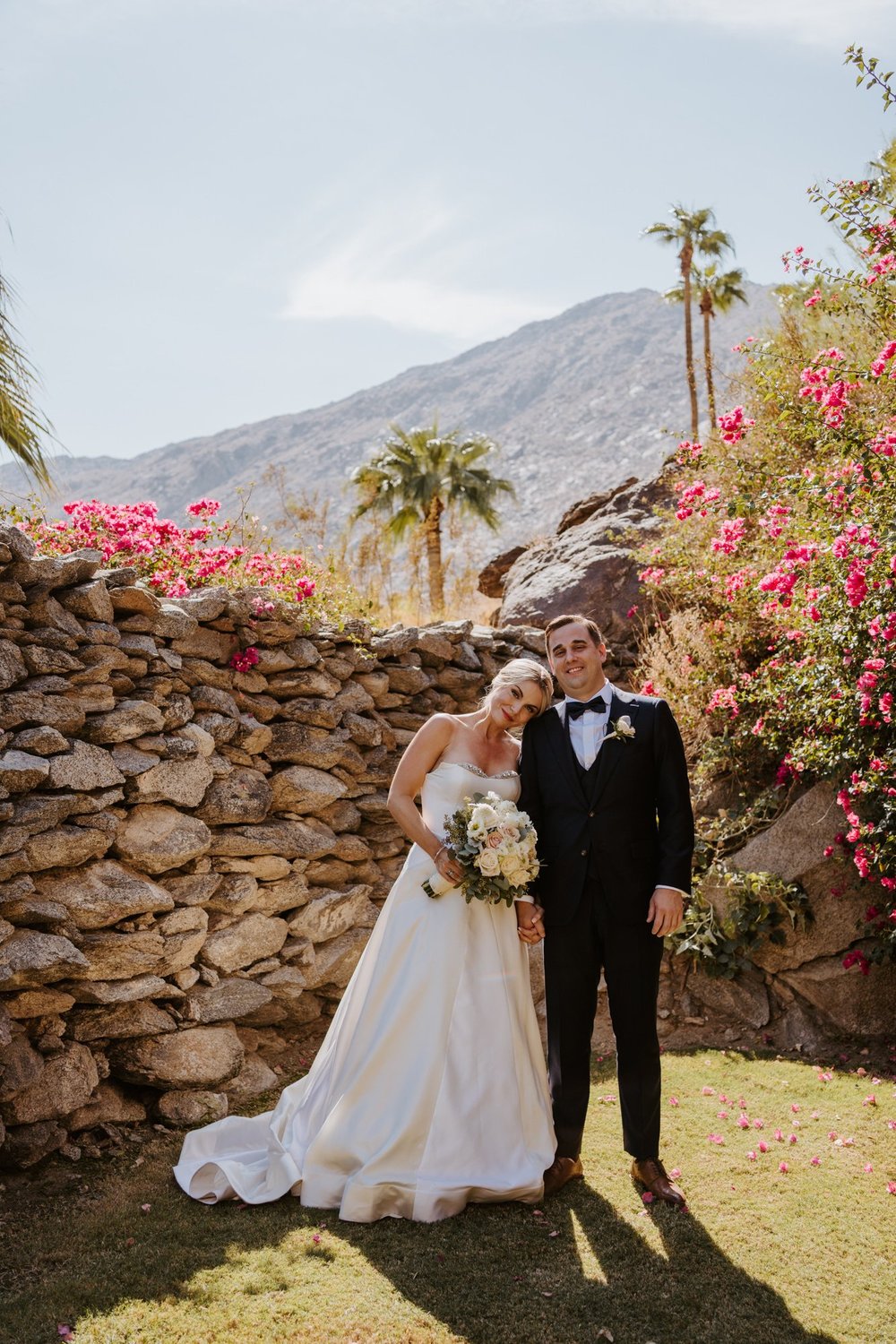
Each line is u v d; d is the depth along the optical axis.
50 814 3.68
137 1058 4.03
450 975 3.48
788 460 6.27
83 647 4.02
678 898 3.44
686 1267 3.03
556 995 3.58
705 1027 5.12
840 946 5.02
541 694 3.78
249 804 4.57
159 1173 3.69
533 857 3.43
